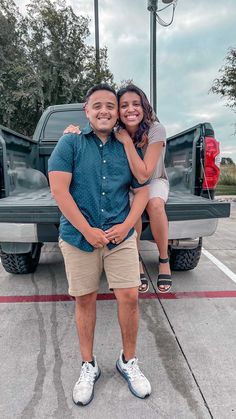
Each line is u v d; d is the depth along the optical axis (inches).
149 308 121.3
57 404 75.2
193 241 121.2
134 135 85.7
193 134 131.7
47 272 157.6
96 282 77.8
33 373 85.4
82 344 79.8
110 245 74.2
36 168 170.7
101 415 72.0
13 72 470.6
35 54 495.2
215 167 123.7
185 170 139.6
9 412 72.9
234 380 82.4
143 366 87.7
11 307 123.0
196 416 71.6
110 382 81.9
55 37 497.7
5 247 124.5
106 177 73.3
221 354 93.1
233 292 134.6
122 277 75.7
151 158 84.4
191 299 128.5
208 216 108.5
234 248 202.1
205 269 161.5
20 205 103.0
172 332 104.7
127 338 79.4
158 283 102.3
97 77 510.0
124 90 83.7
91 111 72.8
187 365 88.2
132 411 73.0
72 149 72.0
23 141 145.5
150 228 104.9
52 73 491.2
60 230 77.0
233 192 549.6
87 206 73.5
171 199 116.0
